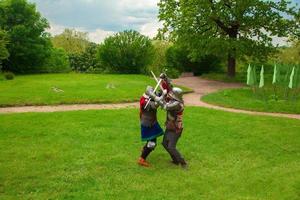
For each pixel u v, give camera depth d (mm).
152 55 41219
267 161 9938
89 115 14891
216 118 15109
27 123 13320
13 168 8812
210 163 9672
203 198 7570
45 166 9008
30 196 7371
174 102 9070
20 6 39375
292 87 21422
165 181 8367
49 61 43938
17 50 39188
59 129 12539
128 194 7629
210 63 45625
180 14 34750
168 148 9250
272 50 34969
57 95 20219
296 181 8445
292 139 12094
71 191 7715
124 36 40500
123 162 9492
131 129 12805
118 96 20516
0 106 17578
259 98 22438
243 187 8156
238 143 11547
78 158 9672
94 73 41375
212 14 33469
